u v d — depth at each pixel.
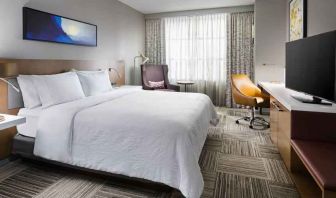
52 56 3.35
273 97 2.97
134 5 5.39
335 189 1.28
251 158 2.73
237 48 5.56
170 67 6.16
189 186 1.76
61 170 2.43
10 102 2.62
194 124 2.12
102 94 3.37
